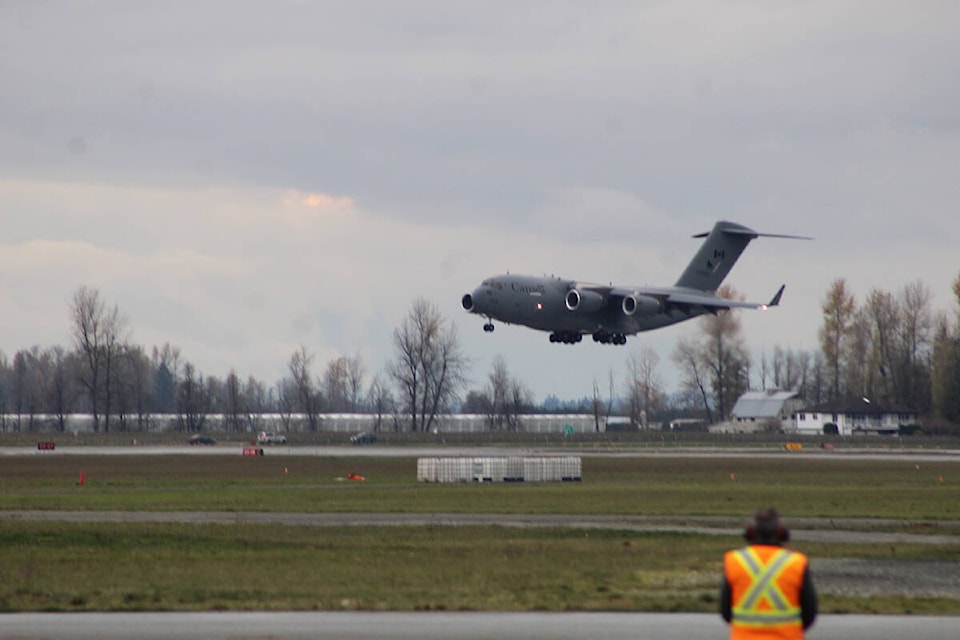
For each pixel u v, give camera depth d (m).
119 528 135.88
